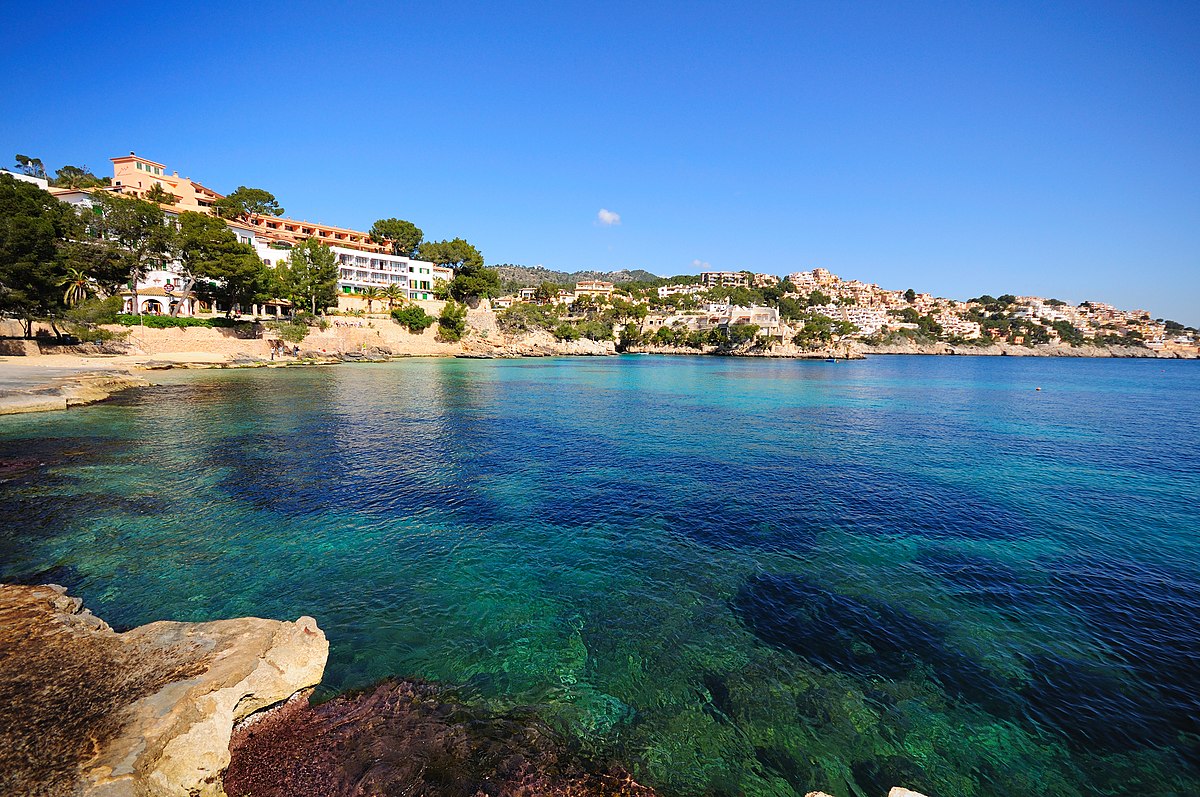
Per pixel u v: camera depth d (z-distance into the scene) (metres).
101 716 6.79
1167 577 13.69
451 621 11.06
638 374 85.31
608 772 7.31
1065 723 8.56
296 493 18.95
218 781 6.64
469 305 131.12
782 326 182.00
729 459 25.95
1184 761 7.83
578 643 10.42
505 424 34.50
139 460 22.20
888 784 7.40
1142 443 31.67
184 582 12.31
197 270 65.62
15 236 47.78
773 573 13.66
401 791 6.66
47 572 12.47
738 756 7.78
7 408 29.44
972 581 13.35
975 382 84.00
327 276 90.25
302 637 9.05
